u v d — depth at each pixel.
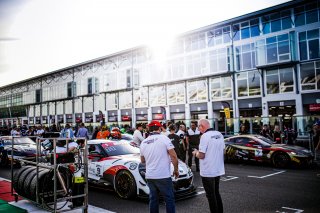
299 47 23.86
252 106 26.42
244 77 26.97
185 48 31.55
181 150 9.75
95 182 6.88
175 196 5.84
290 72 24.33
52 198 5.05
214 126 19.06
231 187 7.16
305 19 23.67
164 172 4.02
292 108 24.27
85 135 14.56
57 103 50.84
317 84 22.86
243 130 16.77
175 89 32.25
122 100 38.12
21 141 12.03
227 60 27.83
